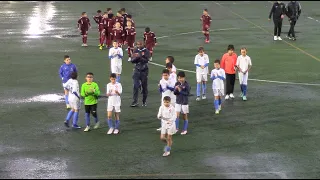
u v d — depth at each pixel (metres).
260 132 16.73
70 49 32.00
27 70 25.92
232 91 20.81
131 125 17.56
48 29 40.50
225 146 15.47
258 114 18.69
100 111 19.09
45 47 32.56
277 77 24.53
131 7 57.66
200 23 44.31
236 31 39.66
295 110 19.12
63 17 48.06
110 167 13.84
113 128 16.81
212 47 32.72
